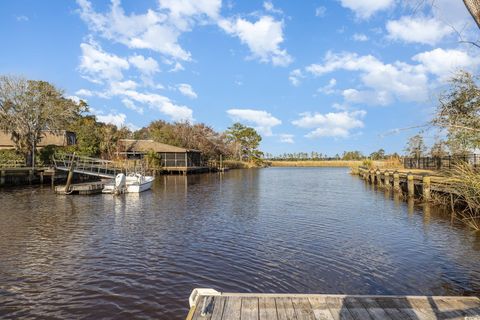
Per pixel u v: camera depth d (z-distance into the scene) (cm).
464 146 1234
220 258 1004
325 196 2570
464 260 984
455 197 1769
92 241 1191
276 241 1196
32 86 4003
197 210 1870
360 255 1035
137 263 959
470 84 959
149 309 690
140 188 2752
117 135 5272
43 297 745
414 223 1495
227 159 9519
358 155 11700
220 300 571
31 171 3369
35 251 1070
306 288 791
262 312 527
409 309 539
